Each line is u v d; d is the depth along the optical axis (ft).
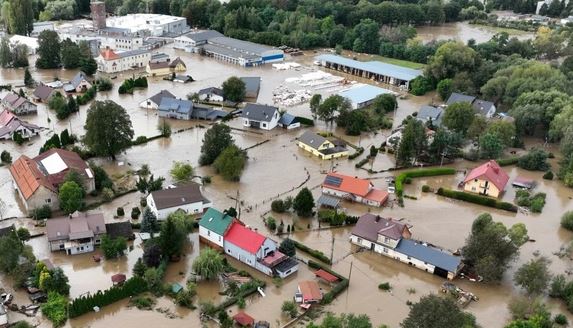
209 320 262.88
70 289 280.51
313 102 534.78
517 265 318.45
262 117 510.17
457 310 231.91
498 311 279.08
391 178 422.82
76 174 361.30
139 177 401.08
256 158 448.65
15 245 285.84
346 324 244.01
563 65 651.66
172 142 471.21
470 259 309.22
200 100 573.74
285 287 290.97
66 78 640.58
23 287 279.08
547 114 504.43
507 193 409.69
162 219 341.41
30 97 570.87
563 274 312.50
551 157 479.00
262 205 371.56
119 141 418.72
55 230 310.04
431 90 655.35
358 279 301.22
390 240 319.06
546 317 262.47
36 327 252.83
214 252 292.81
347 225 353.92
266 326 254.88
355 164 446.19
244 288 282.97
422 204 387.75
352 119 508.94
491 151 458.09
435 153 454.40
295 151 466.70
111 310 269.44
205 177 403.13
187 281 291.17
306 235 340.39
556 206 394.52
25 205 355.36
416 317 227.81
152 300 277.44
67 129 489.26
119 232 320.91
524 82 562.25
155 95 553.23
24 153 437.99
